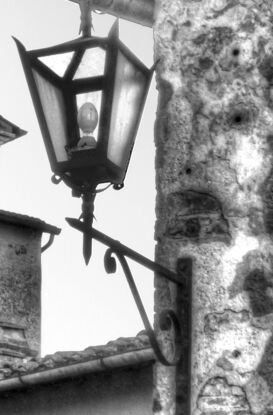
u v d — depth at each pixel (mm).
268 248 4391
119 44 4363
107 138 4324
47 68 4406
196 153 4562
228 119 4535
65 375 8445
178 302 4395
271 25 4562
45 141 4391
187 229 4512
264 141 4473
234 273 4391
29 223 11836
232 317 4348
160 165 4633
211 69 4605
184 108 4617
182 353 4332
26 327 11617
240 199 4461
